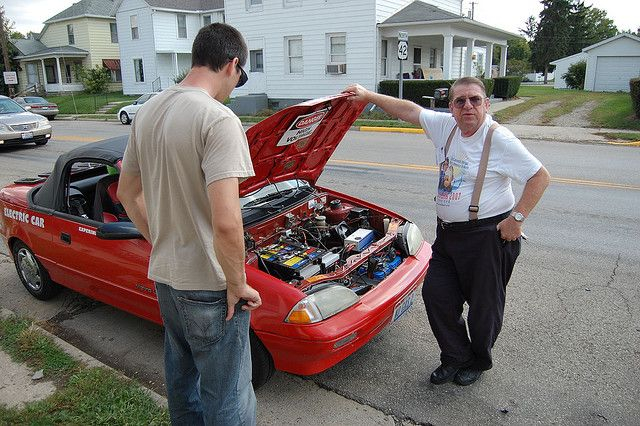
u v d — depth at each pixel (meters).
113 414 2.95
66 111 30.64
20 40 44.97
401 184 8.98
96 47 40.34
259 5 22.81
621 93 27.84
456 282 3.24
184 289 2.13
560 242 5.95
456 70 29.03
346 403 3.21
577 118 17.70
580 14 63.56
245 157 2.00
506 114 19.19
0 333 3.94
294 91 22.84
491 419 3.04
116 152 3.89
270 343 3.03
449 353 3.29
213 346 2.19
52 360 3.54
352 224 4.26
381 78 21.56
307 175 4.27
